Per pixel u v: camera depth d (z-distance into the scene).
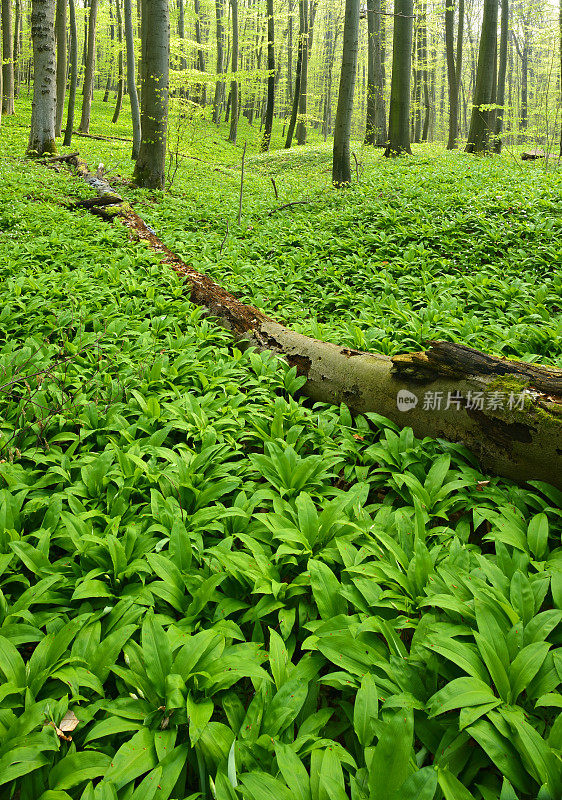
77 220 10.60
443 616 2.57
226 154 28.48
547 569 2.77
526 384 3.53
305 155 27.59
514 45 49.34
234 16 34.16
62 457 3.69
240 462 3.80
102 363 5.01
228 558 2.84
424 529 3.06
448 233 9.73
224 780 1.92
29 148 18.17
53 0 17.20
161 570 2.76
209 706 2.15
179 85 16.03
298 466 3.56
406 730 1.91
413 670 2.31
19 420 4.07
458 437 3.85
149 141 14.54
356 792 1.88
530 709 2.16
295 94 33.28
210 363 5.23
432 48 33.53
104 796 1.83
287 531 2.96
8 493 3.23
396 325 6.38
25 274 7.60
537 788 1.89
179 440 4.30
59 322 5.95
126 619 2.53
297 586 2.77
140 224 10.74
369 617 2.48
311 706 2.31
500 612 2.45
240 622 2.70
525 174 14.75
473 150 22.16
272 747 2.04
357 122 56.81
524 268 8.30
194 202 14.52
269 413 4.47
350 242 10.01
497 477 3.68
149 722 2.16
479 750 2.07
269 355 5.40
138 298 7.04
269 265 9.23
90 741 2.15
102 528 3.21
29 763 1.92
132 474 3.55
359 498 3.38
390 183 14.65
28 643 2.69
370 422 4.50
